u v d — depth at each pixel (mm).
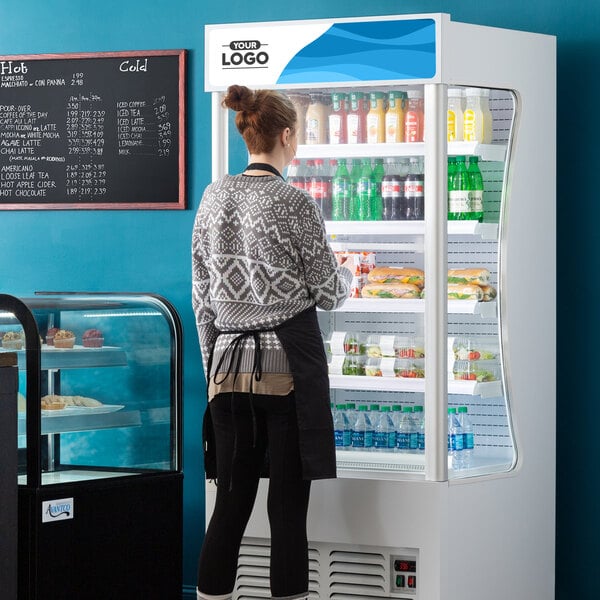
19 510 3502
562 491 4355
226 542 3379
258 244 3285
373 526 3727
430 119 3635
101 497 3662
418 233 3809
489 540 3848
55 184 4891
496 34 3803
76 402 3707
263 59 3832
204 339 3535
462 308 3809
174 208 4734
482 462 4008
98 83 4824
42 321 3596
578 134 4281
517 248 3930
